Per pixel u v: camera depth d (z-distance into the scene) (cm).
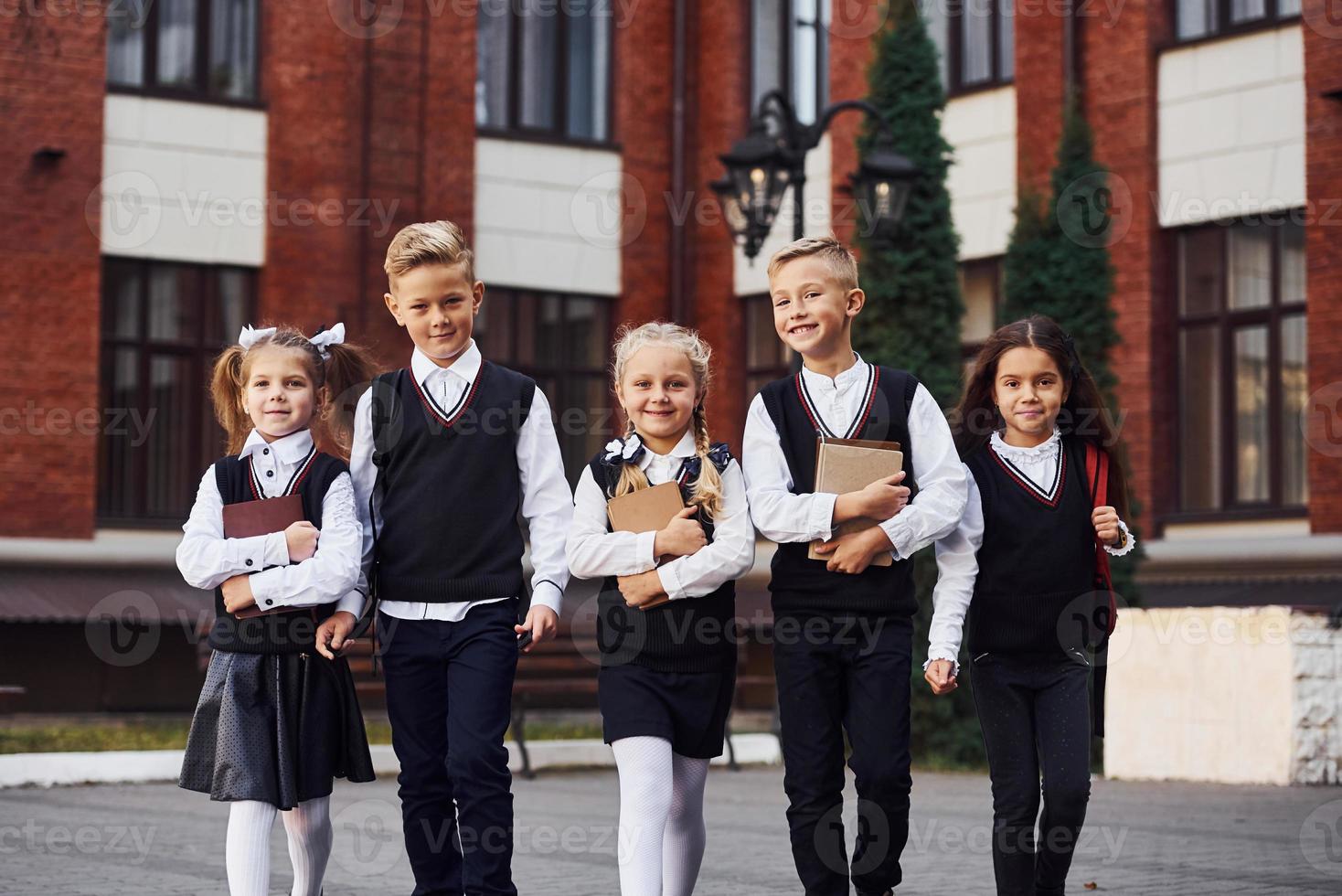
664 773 450
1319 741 1060
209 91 1661
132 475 1597
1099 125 1605
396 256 477
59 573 1526
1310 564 1450
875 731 458
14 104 1528
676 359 469
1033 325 486
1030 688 478
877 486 456
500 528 471
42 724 1492
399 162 1736
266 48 1681
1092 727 479
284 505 455
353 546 455
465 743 450
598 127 1878
